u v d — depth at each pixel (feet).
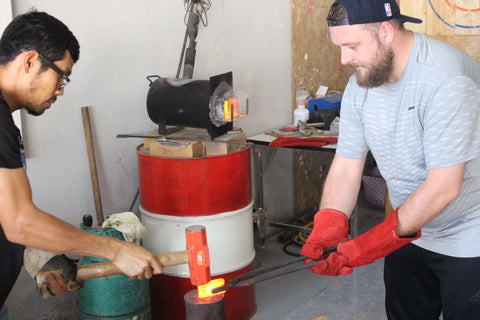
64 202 9.52
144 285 8.80
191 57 10.50
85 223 8.54
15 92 5.42
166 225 9.19
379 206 16.16
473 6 11.72
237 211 9.34
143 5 10.28
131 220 8.68
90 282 8.43
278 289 11.28
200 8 11.49
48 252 5.71
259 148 13.23
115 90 10.04
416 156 5.91
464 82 5.26
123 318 8.57
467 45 11.98
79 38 9.36
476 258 5.98
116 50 9.95
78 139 9.57
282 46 13.82
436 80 5.39
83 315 8.71
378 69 5.33
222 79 9.10
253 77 13.06
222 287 5.39
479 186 5.85
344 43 5.27
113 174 10.23
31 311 9.14
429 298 6.98
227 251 9.34
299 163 14.97
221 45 12.09
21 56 5.29
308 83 14.90
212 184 8.98
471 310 6.15
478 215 5.99
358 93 6.23
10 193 4.92
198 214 9.02
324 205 6.74
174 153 8.97
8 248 5.51
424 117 5.56
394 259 6.88
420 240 6.47
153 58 10.61
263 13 13.09
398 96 5.75
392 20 5.32
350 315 10.15
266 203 14.08
